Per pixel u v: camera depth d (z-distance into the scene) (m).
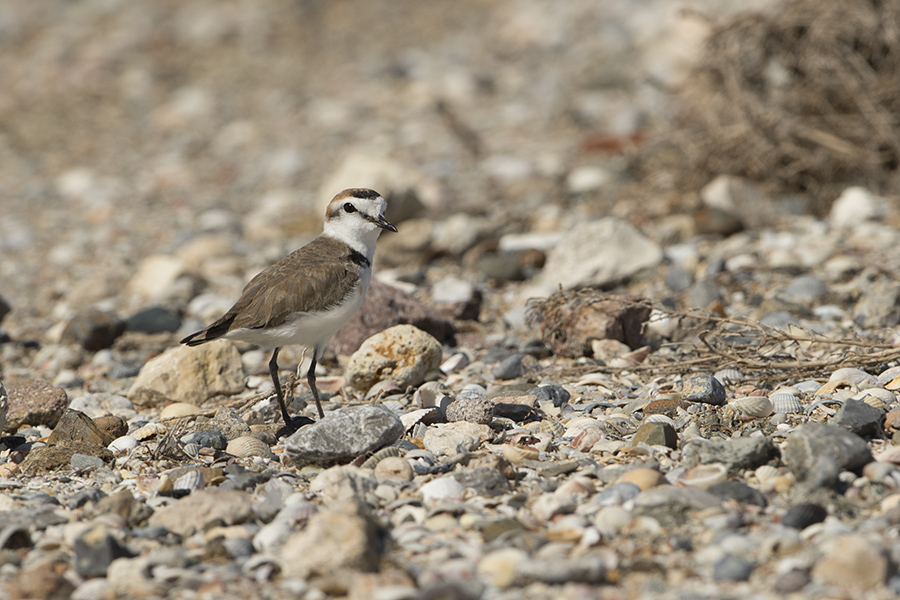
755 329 10.38
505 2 35.44
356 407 7.81
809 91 15.65
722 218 14.52
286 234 17.30
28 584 5.68
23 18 37.31
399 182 16.45
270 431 8.65
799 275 12.50
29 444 8.50
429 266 14.87
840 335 10.23
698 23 22.47
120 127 26.94
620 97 24.39
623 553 5.96
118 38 34.16
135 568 5.88
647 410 8.35
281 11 36.44
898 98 15.16
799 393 8.55
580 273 12.67
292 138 24.81
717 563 5.71
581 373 9.77
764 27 15.77
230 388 10.05
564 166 19.70
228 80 30.39
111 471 7.70
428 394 9.19
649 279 12.80
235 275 15.32
